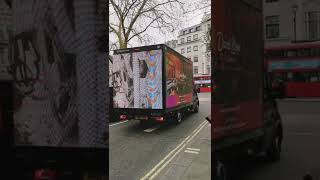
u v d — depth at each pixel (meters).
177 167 6.13
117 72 12.55
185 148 7.96
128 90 12.34
